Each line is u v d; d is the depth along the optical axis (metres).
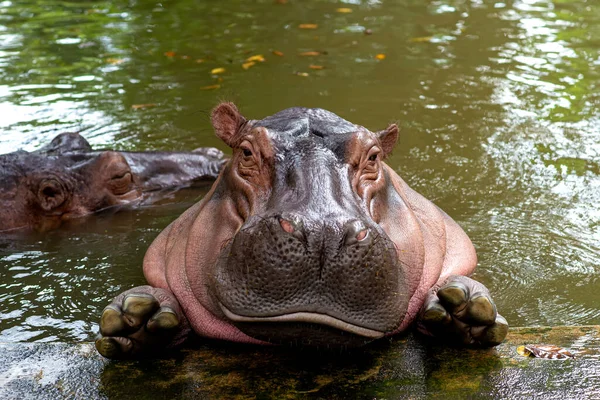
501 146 13.87
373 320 6.32
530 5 23.64
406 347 7.32
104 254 10.42
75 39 21.02
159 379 6.77
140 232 11.30
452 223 9.11
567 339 7.33
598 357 6.91
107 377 6.80
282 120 7.55
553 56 18.98
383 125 14.85
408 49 19.72
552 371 6.68
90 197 12.34
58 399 6.46
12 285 9.43
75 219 12.01
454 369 6.80
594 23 21.67
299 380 6.73
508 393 6.36
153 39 20.95
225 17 22.97
